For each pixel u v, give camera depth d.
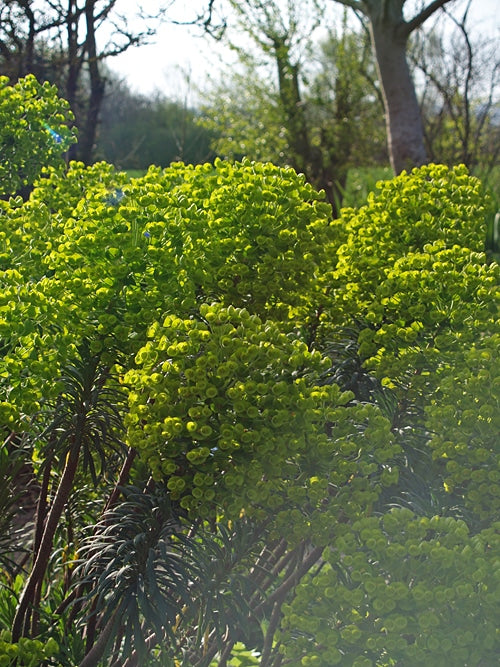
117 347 2.00
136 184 2.33
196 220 2.13
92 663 1.92
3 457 2.39
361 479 1.83
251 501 1.87
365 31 11.93
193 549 1.88
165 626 1.76
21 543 2.84
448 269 2.14
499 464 1.83
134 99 11.82
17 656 1.77
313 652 1.60
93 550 2.13
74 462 2.07
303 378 1.80
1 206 2.71
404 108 7.11
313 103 12.21
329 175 12.45
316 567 2.47
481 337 2.17
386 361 2.15
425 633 1.54
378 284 2.42
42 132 3.31
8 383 1.96
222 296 2.21
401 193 2.68
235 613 1.90
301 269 2.21
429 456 2.15
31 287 1.96
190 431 1.72
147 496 1.89
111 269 1.95
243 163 2.40
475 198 2.69
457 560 1.59
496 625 1.54
